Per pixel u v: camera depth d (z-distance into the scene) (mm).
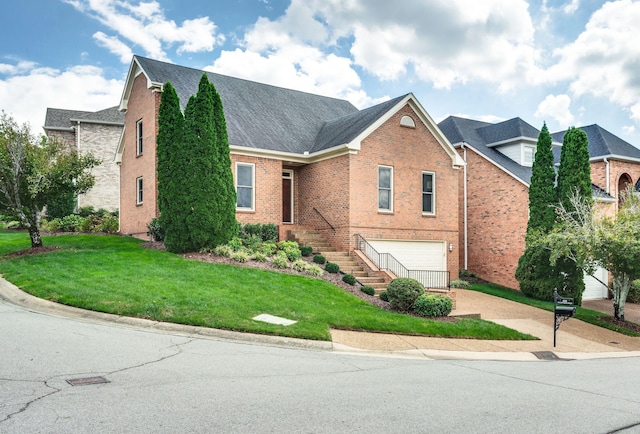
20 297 11922
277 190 22609
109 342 8883
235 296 13195
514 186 25453
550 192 21875
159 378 6996
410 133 23062
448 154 24328
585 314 19422
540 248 21094
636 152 30234
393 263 22047
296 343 10625
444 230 24062
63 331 9367
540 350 12961
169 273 14812
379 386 7449
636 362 12250
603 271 26766
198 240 17891
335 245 21734
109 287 12648
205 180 17953
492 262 26469
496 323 15570
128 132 24938
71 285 12602
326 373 8164
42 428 4902
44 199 18438
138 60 23312
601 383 8914
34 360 7422
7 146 17312
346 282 17672
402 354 11023
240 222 21328
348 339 11531
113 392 6199
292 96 28297
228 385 6875
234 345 9844
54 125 37125
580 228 18125
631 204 20906
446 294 17125
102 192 36094
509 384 8281
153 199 21688
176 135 18234
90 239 21391
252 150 21641
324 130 25828
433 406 6473
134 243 20328
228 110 23812
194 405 5863
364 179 21500
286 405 6098
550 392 7809
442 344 12320
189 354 8633
